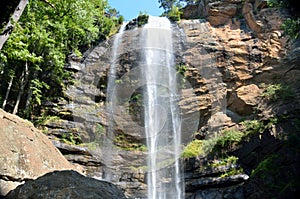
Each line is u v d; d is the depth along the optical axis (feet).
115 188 10.59
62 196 9.56
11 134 17.06
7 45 26.35
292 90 45.85
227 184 40.27
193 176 41.83
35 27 35.68
